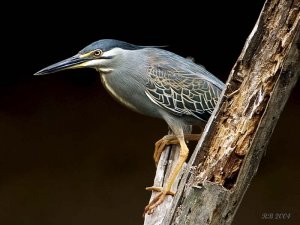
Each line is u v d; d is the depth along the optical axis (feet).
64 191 40.19
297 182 39.58
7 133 44.32
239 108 14.28
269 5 13.87
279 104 13.89
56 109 46.62
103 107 46.85
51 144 43.52
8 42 50.21
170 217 14.82
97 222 38.19
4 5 49.42
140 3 48.91
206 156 14.53
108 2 49.24
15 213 38.88
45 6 49.49
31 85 48.85
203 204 14.19
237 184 14.21
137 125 45.11
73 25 49.55
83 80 49.24
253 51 14.11
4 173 41.45
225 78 47.93
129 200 39.34
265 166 40.91
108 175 41.16
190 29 48.78
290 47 13.56
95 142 43.65
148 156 42.45
